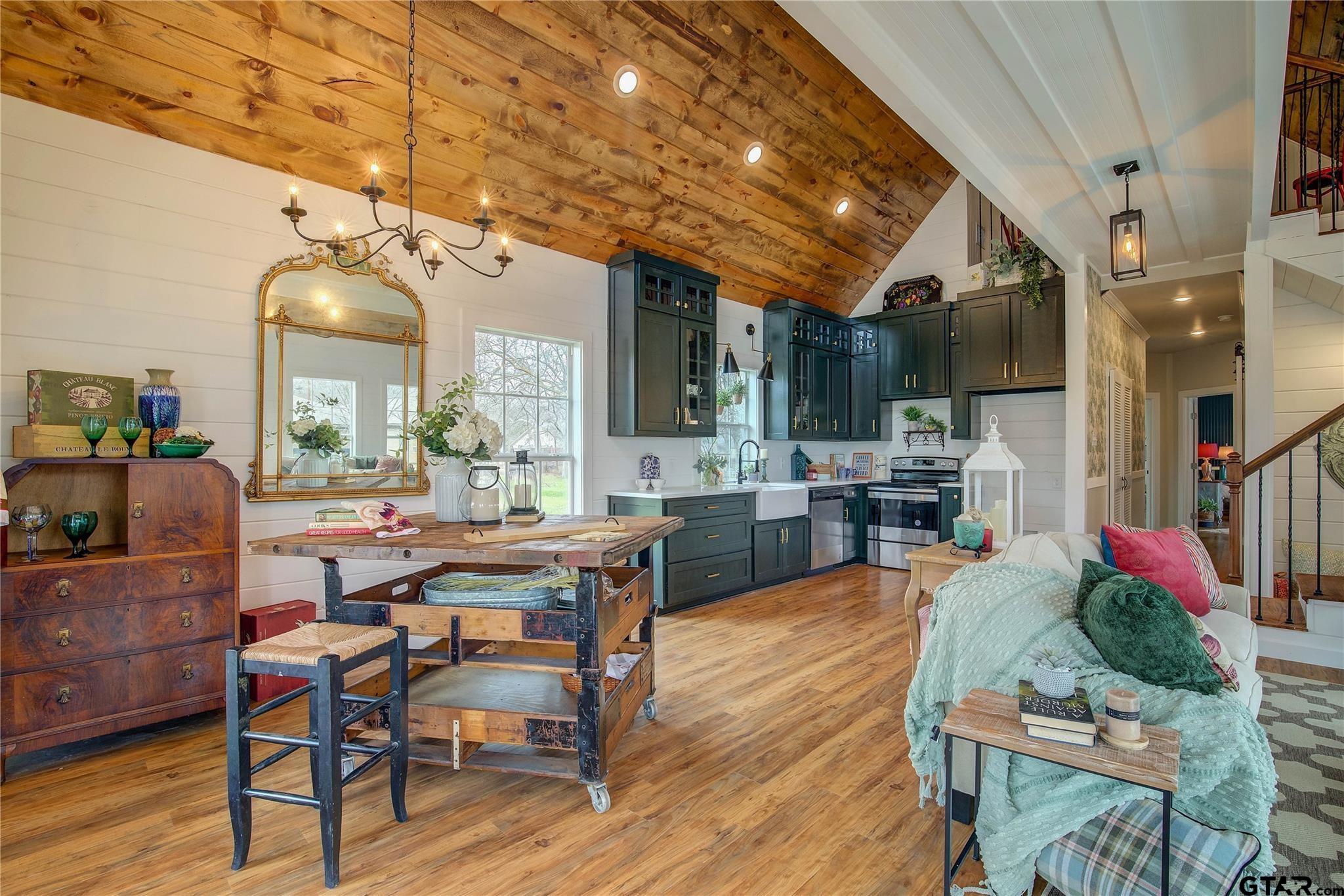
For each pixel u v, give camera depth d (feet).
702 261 16.58
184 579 8.30
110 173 8.78
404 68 9.62
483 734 6.89
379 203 11.34
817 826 6.35
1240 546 12.87
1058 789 4.94
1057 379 17.35
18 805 6.66
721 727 8.65
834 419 20.97
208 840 6.09
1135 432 22.24
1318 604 11.39
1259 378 14.06
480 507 8.04
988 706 5.17
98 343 8.67
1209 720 4.69
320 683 5.41
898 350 20.70
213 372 9.66
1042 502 18.74
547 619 6.79
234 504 8.77
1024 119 9.27
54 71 8.07
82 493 8.58
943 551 8.46
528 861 5.82
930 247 20.66
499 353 13.42
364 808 6.70
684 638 12.69
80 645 7.54
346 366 10.99
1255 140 9.13
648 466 16.15
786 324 19.17
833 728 8.61
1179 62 7.76
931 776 7.20
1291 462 12.07
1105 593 5.53
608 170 12.78
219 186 9.71
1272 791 4.61
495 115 10.84
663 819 6.50
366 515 7.37
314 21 8.71
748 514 16.48
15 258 8.11
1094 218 12.84
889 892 5.39
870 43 7.38
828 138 15.06
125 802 6.77
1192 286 17.25
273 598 10.30
